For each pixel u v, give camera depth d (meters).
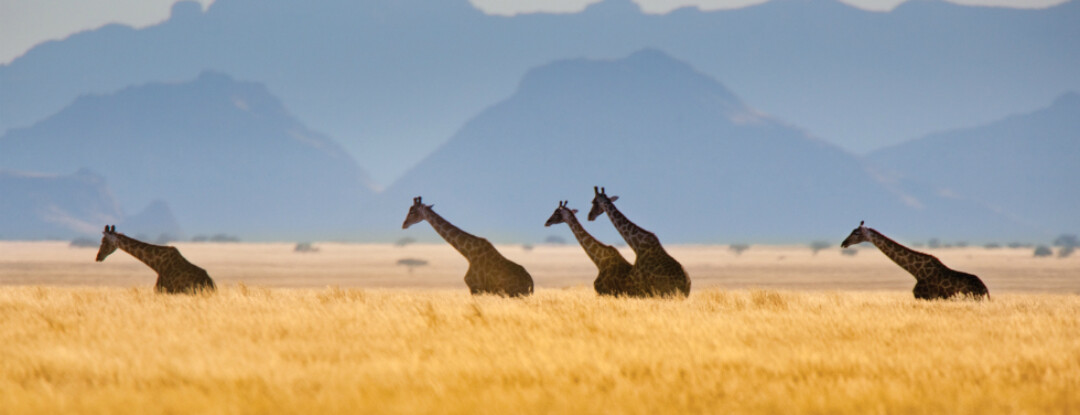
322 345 14.64
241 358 12.91
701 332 16.17
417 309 20.14
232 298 24.30
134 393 10.70
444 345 14.74
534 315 18.77
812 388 11.22
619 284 26.81
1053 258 173.25
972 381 11.84
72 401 10.32
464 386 11.32
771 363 13.13
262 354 13.54
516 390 11.02
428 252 197.38
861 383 11.42
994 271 114.12
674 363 13.04
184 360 12.84
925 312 21.16
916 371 12.44
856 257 180.12
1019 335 16.53
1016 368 12.59
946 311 21.77
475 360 13.14
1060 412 10.26
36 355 13.01
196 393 10.66
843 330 17.02
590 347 14.30
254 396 10.47
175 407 10.05
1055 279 95.12
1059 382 11.73
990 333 16.78
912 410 10.39
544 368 12.55
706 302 24.22
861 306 23.58
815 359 13.20
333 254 176.75
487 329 16.67
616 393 11.05
